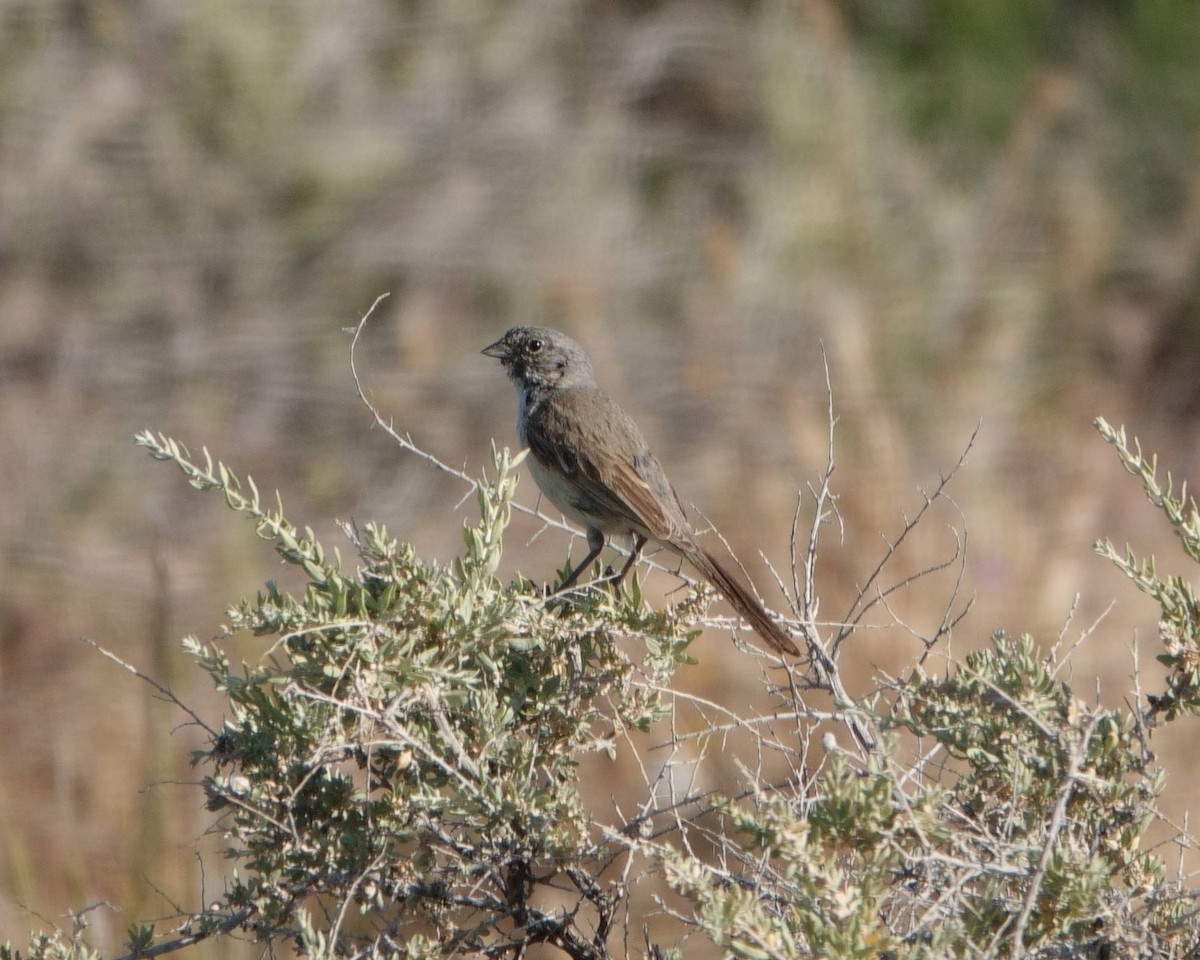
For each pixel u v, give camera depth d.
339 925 6.50
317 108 20.91
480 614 6.60
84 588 14.55
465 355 18.98
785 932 5.49
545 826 6.46
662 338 19.16
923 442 17.16
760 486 15.72
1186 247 20.36
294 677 6.35
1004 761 6.39
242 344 18.97
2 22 20.45
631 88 22.39
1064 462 17.27
